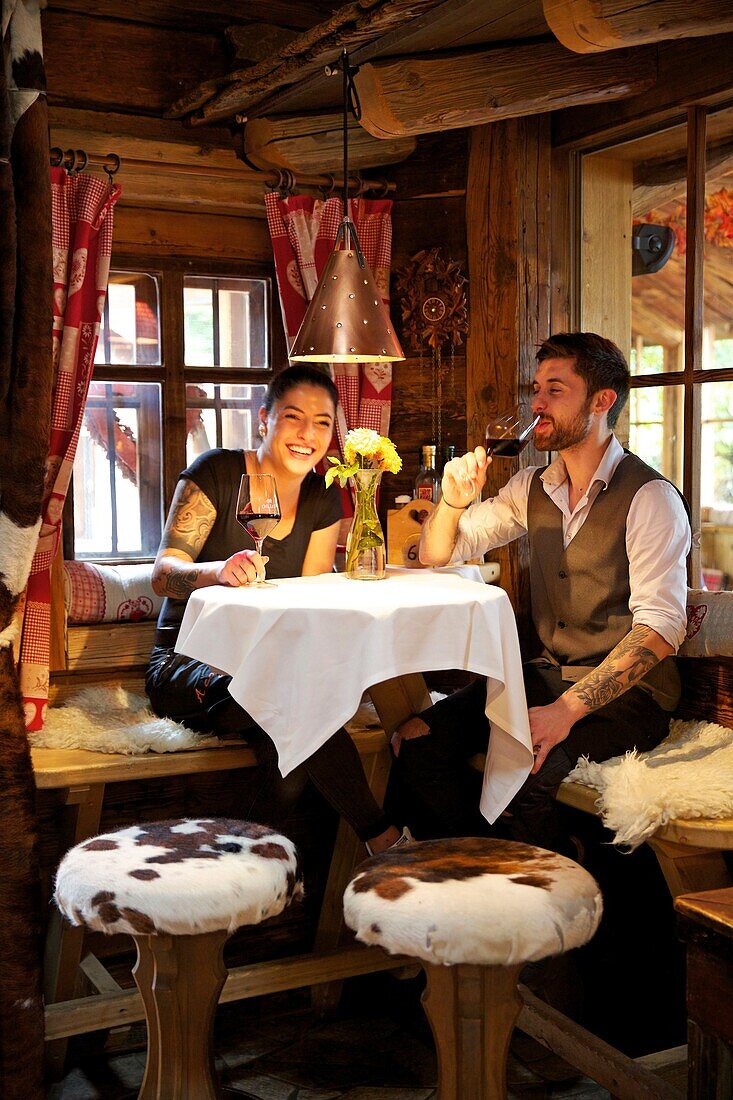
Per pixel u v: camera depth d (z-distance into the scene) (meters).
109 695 3.22
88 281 3.20
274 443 3.06
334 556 3.33
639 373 3.29
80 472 3.54
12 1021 2.46
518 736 2.49
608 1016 2.87
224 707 2.77
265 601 2.40
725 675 2.95
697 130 3.02
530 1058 2.79
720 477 3.14
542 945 1.88
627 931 2.90
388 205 3.67
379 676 2.25
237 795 3.38
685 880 2.44
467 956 1.86
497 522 3.10
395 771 3.20
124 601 3.41
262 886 2.10
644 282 3.27
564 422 2.78
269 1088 2.65
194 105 3.30
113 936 3.14
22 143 2.53
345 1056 2.83
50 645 3.23
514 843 2.23
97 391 3.54
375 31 2.75
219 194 3.52
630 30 2.56
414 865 2.09
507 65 3.02
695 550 3.10
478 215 3.54
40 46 2.58
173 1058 2.14
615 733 2.71
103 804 3.21
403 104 3.01
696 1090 1.70
